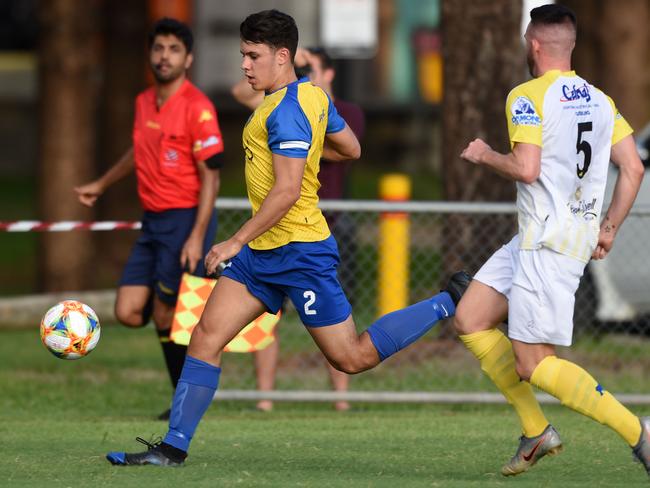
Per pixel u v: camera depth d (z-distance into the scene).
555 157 19.69
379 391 33.41
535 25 20.08
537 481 20.50
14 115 128.50
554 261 19.72
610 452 23.73
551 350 20.14
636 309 39.62
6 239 79.75
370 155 104.25
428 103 102.38
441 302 21.19
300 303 20.64
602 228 20.80
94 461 22.02
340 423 27.91
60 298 46.66
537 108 19.56
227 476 20.50
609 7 51.16
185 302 27.94
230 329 20.89
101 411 31.28
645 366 37.16
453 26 39.56
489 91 39.41
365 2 50.81
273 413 30.58
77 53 53.34
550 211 19.72
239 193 90.06
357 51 51.06
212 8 97.31
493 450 23.97
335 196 32.62
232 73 98.62
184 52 27.84
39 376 37.25
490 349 20.61
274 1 94.25
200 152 27.67
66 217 53.53
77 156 53.59
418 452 23.69
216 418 29.22
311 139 19.91
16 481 20.05
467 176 39.38
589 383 19.86
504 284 20.48
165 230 28.33
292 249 20.36
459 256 36.38
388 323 20.98
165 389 35.31
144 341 44.19
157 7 81.56
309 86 20.25
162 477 20.33
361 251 36.34
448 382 34.59
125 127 57.94
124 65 57.69
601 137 20.09
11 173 115.56
